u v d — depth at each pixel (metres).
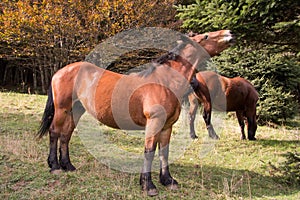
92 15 10.17
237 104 6.45
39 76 14.64
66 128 3.95
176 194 3.60
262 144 6.36
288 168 4.32
